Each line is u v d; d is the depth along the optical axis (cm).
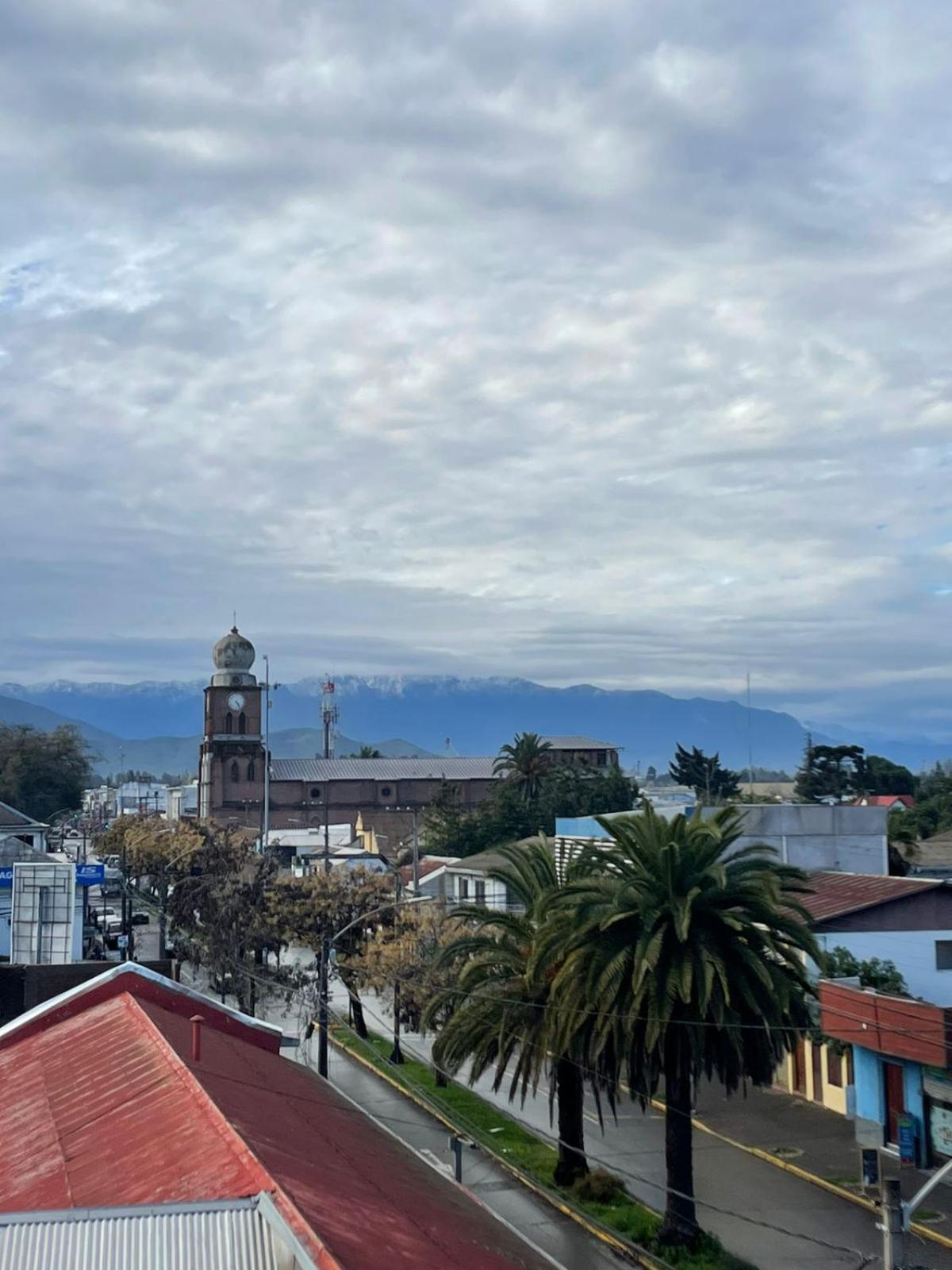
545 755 11281
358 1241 1195
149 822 9525
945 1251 2641
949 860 6981
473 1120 3841
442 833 10275
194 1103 1638
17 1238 1155
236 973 5653
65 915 5034
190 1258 1133
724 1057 2625
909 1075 3294
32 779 14875
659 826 2728
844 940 3766
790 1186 3114
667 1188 2606
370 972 4712
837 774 12194
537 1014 3039
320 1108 2033
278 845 9619
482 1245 1448
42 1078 2061
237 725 13050
